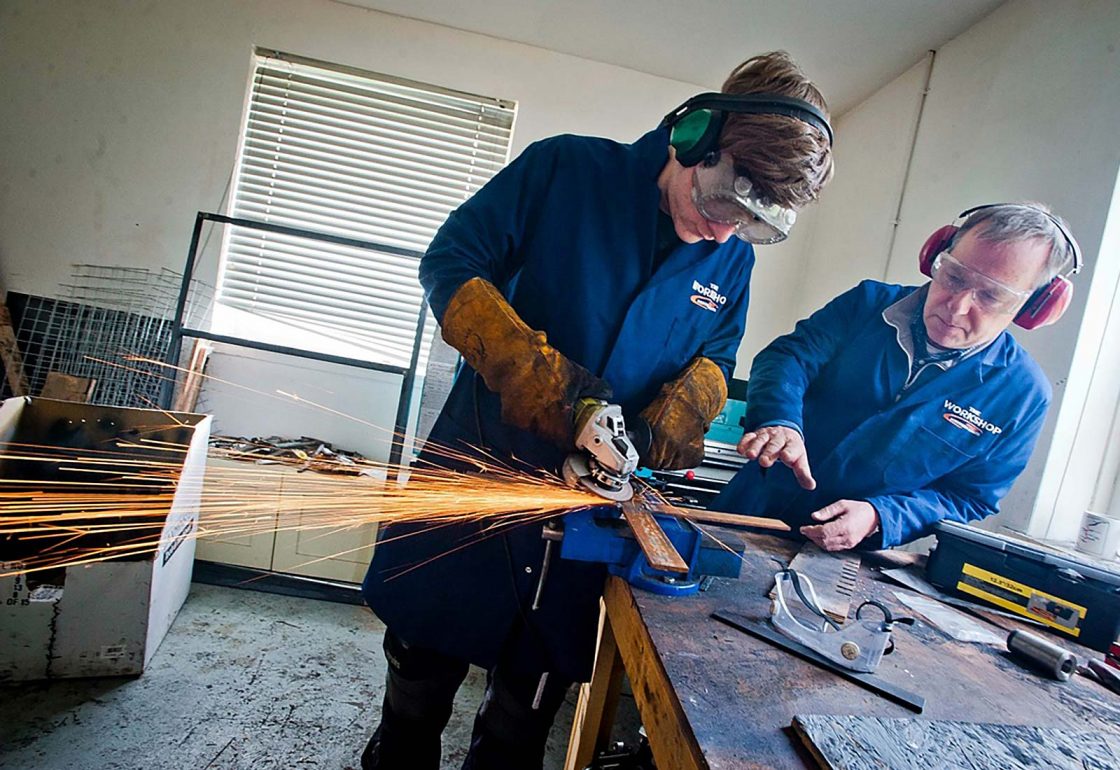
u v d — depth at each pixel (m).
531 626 1.14
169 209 2.64
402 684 1.18
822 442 1.48
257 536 2.35
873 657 0.73
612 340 1.13
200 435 1.96
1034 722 0.68
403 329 2.85
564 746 1.80
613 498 0.94
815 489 1.46
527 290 1.12
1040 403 1.29
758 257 2.74
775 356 1.50
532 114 2.72
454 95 2.73
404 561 1.15
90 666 1.73
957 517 1.34
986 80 1.78
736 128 0.89
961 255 1.26
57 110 2.58
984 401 1.30
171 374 2.52
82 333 2.61
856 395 1.44
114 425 1.95
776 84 0.91
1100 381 1.36
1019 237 1.19
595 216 1.08
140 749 1.53
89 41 2.55
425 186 2.81
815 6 2.03
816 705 0.64
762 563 1.10
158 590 1.84
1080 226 1.38
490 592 1.13
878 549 1.32
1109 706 0.75
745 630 0.79
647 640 0.75
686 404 1.09
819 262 2.59
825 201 2.63
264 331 2.78
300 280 2.79
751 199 0.90
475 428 1.17
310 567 2.39
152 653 1.86
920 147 2.04
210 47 2.60
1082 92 1.44
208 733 1.61
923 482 1.37
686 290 1.14
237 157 2.67
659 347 1.16
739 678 0.67
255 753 1.57
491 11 2.48
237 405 2.74
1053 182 1.47
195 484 2.00
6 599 1.62
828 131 0.89
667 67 2.65
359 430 2.78
